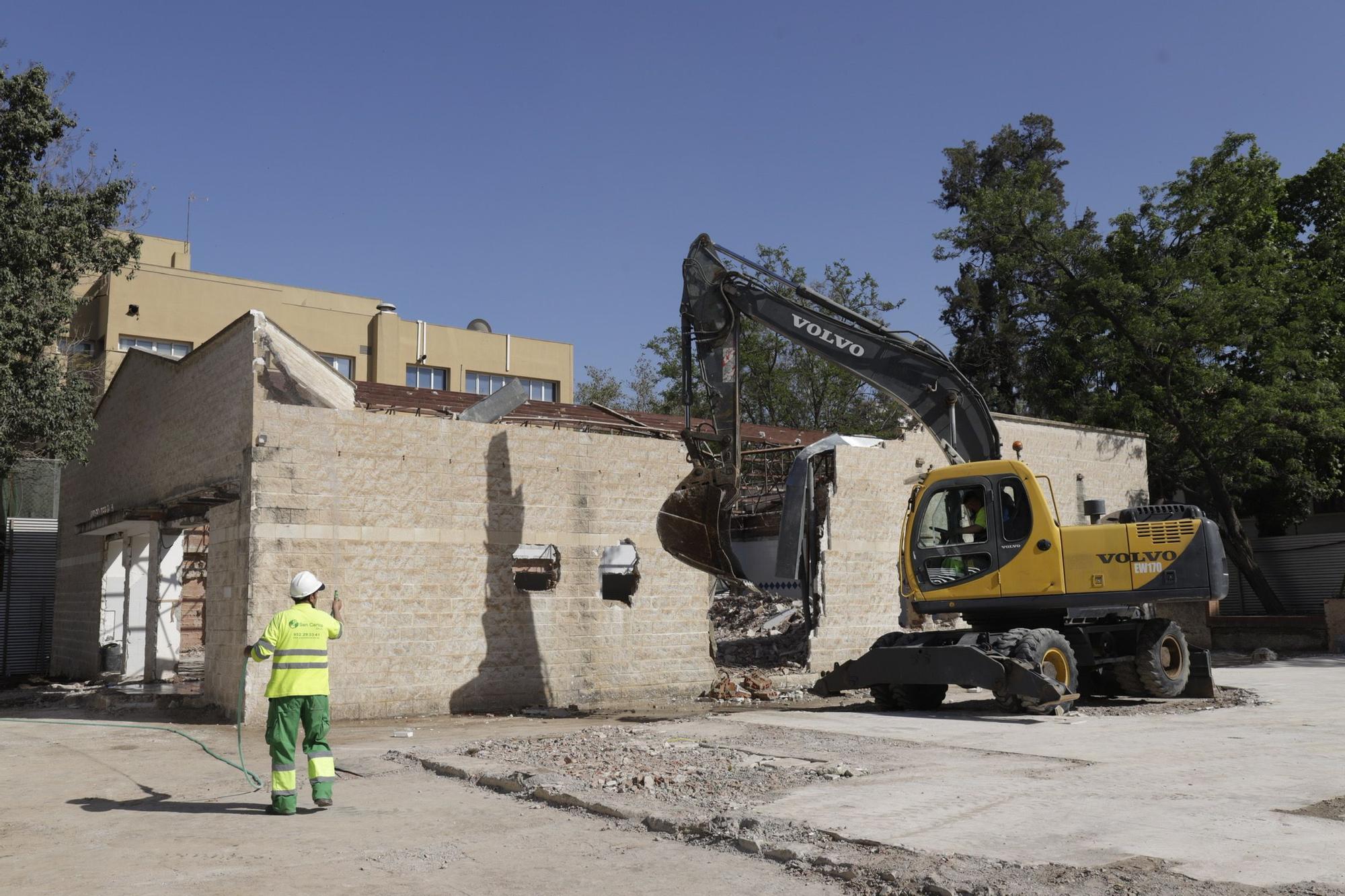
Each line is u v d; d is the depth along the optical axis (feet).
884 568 70.18
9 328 60.70
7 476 70.59
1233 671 65.41
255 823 24.08
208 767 33.47
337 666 48.57
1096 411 100.07
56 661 84.99
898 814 22.77
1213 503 105.40
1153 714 42.68
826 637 66.69
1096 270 95.45
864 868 18.60
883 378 47.91
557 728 44.37
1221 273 99.86
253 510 47.06
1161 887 17.16
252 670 46.26
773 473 75.72
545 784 26.55
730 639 78.02
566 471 56.44
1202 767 28.91
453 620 51.93
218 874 19.61
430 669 51.01
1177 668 49.06
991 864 18.57
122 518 62.59
